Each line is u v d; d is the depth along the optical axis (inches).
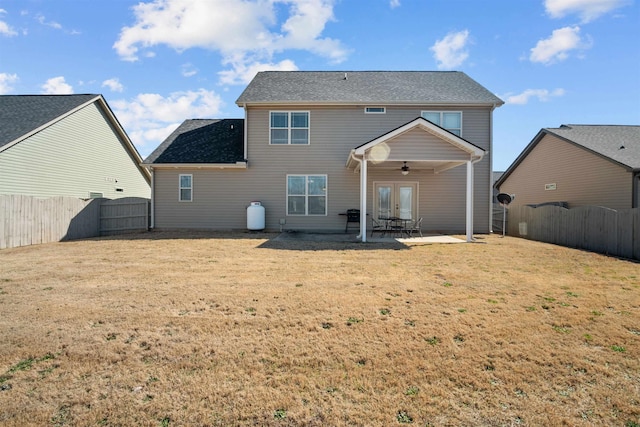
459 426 80.7
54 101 625.3
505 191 884.6
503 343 125.3
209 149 593.9
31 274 238.2
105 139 693.9
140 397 91.6
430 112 547.8
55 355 115.1
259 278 226.1
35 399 90.1
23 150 502.6
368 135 553.0
